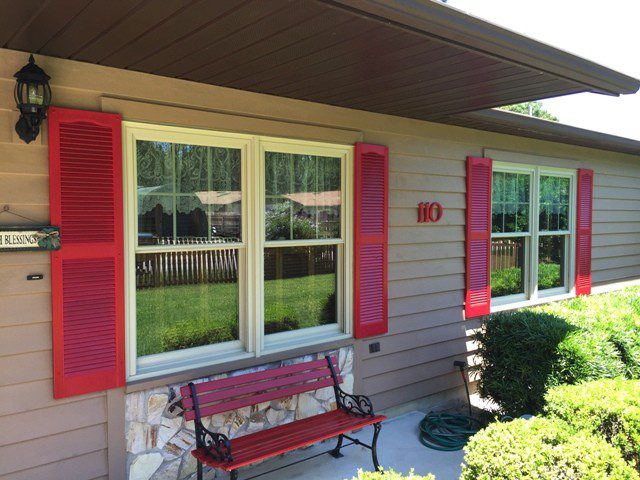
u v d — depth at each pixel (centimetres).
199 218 343
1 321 269
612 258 761
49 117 275
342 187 421
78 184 286
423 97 372
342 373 415
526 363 420
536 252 623
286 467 357
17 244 269
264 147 368
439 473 354
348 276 422
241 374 345
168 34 240
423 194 482
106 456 300
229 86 339
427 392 491
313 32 237
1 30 236
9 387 271
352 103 395
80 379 289
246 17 219
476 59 280
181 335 341
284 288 393
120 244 301
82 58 280
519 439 249
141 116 307
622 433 272
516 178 601
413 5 216
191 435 329
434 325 495
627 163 781
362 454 380
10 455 272
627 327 457
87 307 291
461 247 520
